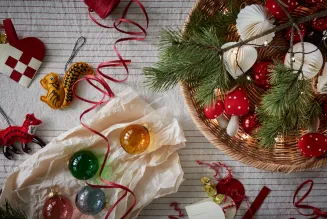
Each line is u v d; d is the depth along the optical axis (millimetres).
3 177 980
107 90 935
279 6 713
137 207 932
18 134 938
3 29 959
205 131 860
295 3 774
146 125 916
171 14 970
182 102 981
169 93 979
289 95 661
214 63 719
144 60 976
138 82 979
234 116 859
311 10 867
